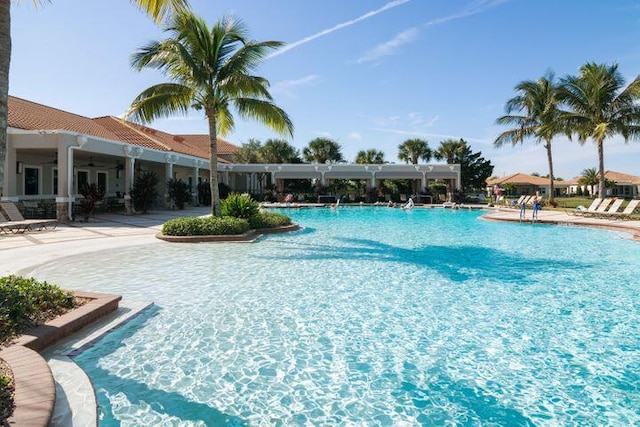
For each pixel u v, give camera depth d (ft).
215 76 48.08
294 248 39.70
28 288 17.22
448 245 42.63
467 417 11.47
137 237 45.37
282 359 14.96
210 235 43.75
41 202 63.36
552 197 106.63
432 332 17.69
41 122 67.87
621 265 32.14
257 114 50.90
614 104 90.27
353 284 25.68
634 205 65.16
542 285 25.68
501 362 14.87
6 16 14.55
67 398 11.51
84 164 81.87
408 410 11.78
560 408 11.94
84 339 15.80
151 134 98.89
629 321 19.13
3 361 12.02
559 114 99.91
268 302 21.71
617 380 13.57
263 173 143.74
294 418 11.26
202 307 20.75
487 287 25.16
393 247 41.01
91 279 26.43
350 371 14.10
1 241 41.42
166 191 89.61
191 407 11.71
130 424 10.80
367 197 128.16
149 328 17.81
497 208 103.24
